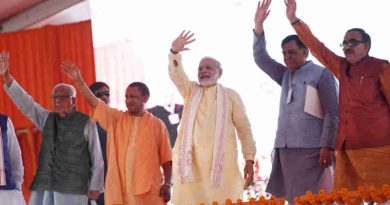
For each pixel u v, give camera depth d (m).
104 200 6.02
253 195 7.93
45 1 9.80
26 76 9.91
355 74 5.04
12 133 6.17
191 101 5.69
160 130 5.93
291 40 5.55
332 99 5.36
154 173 5.77
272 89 8.45
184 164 5.54
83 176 5.96
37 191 6.02
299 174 5.42
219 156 5.50
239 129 5.68
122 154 5.79
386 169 4.89
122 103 9.53
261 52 5.77
